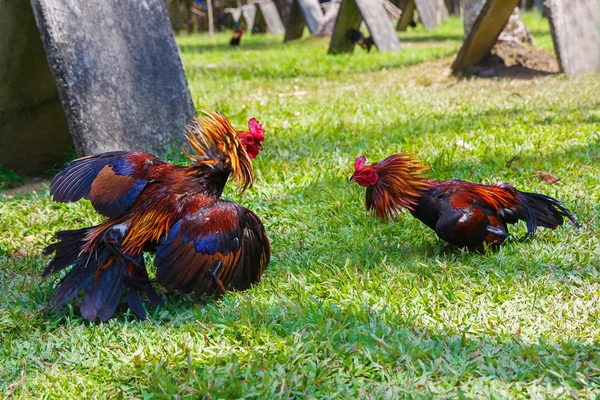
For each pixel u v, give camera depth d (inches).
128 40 307.0
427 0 1085.8
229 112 411.8
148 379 147.7
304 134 354.9
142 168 177.6
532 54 542.0
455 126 353.7
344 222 239.6
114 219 176.2
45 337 168.4
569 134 329.7
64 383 149.2
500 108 394.0
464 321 169.5
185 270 169.3
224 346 159.3
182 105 320.2
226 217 174.9
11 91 300.4
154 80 312.3
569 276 190.2
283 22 1418.6
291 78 563.8
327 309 172.1
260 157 309.1
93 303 167.8
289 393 140.6
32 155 322.3
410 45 821.2
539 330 163.9
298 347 154.1
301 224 238.7
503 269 196.4
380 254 209.5
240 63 690.8
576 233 220.5
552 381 143.5
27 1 282.4
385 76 545.0
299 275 195.6
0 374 153.6
